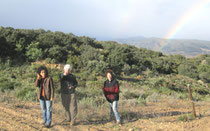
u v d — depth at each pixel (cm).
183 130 468
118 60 2747
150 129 488
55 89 977
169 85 2111
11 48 2039
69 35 3516
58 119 539
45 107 475
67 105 501
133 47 5438
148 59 3934
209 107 909
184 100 1158
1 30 2202
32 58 1986
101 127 499
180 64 4372
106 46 3797
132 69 2859
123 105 838
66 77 491
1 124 450
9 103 685
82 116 580
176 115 670
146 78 2575
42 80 464
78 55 2525
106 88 536
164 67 3712
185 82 2897
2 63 1717
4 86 974
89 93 1091
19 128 436
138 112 695
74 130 459
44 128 453
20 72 1586
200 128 482
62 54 2267
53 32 3312
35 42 2244
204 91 2295
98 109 698
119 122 523
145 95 1276
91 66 2178
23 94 823
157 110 766
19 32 2267
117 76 2262
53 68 1862
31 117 533
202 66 4312
